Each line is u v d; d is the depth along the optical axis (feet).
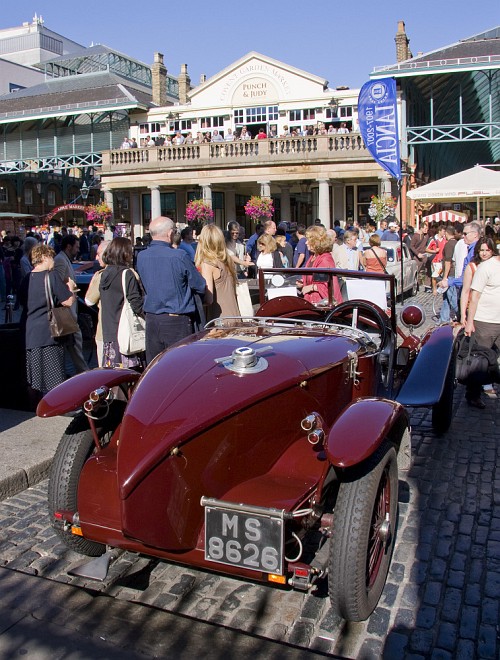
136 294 19.10
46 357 19.99
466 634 9.83
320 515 9.96
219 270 19.92
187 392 10.11
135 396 10.43
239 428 10.03
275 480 10.41
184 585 11.37
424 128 87.97
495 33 96.63
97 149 112.57
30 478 15.75
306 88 98.58
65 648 9.68
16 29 207.00
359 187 94.48
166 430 9.46
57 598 10.98
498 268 20.35
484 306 20.67
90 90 115.85
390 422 9.95
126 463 9.33
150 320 17.56
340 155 83.51
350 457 9.07
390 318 16.34
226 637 9.86
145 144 97.55
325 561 10.18
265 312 16.33
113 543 10.43
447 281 32.60
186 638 9.85
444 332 17.37
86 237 59.36
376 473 9.81
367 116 26.03
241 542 9.29
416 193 56.90
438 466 16.47
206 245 19.81
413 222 88.02
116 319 19.85
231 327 13.79
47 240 66.08
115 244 19.67
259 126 102.17
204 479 9.76
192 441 9.55
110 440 12.12
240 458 10.18
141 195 105.81
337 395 12.17
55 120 114.52
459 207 110.73
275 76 99.50
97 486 10.74
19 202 121.08
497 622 10.10
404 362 17.49
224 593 11.10
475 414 20.97
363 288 16.65
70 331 19.98
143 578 11.60
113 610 10.62
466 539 12.71
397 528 13.12
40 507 14.61
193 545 9.83
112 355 20.04
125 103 105.81
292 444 11.14
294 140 85.76
